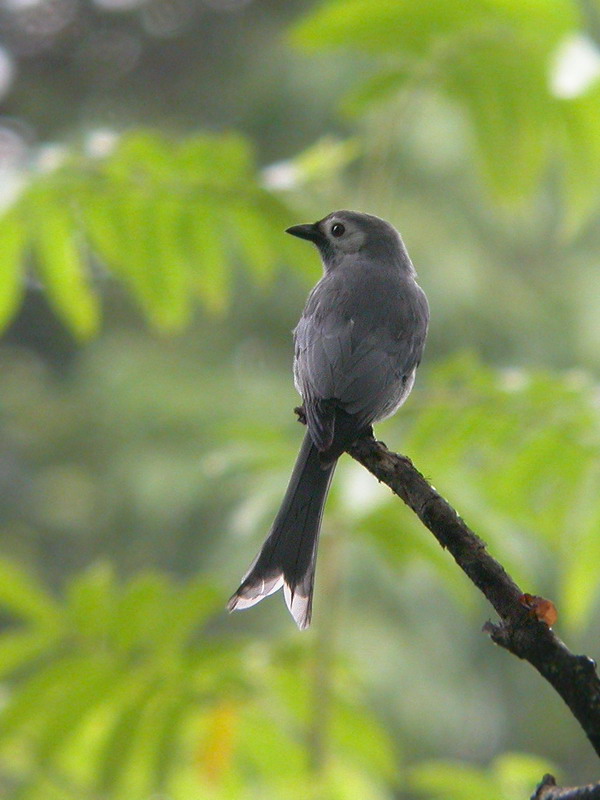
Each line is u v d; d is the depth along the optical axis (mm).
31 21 32594
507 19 10008
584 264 23188
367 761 8867
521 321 22641
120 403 23562
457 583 9086
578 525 9078
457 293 22125
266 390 22984
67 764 8523
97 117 29500
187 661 8367
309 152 10156
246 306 23969
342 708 8820
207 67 29359
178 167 9617
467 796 8016
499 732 22500
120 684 8297
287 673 8625
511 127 10320
